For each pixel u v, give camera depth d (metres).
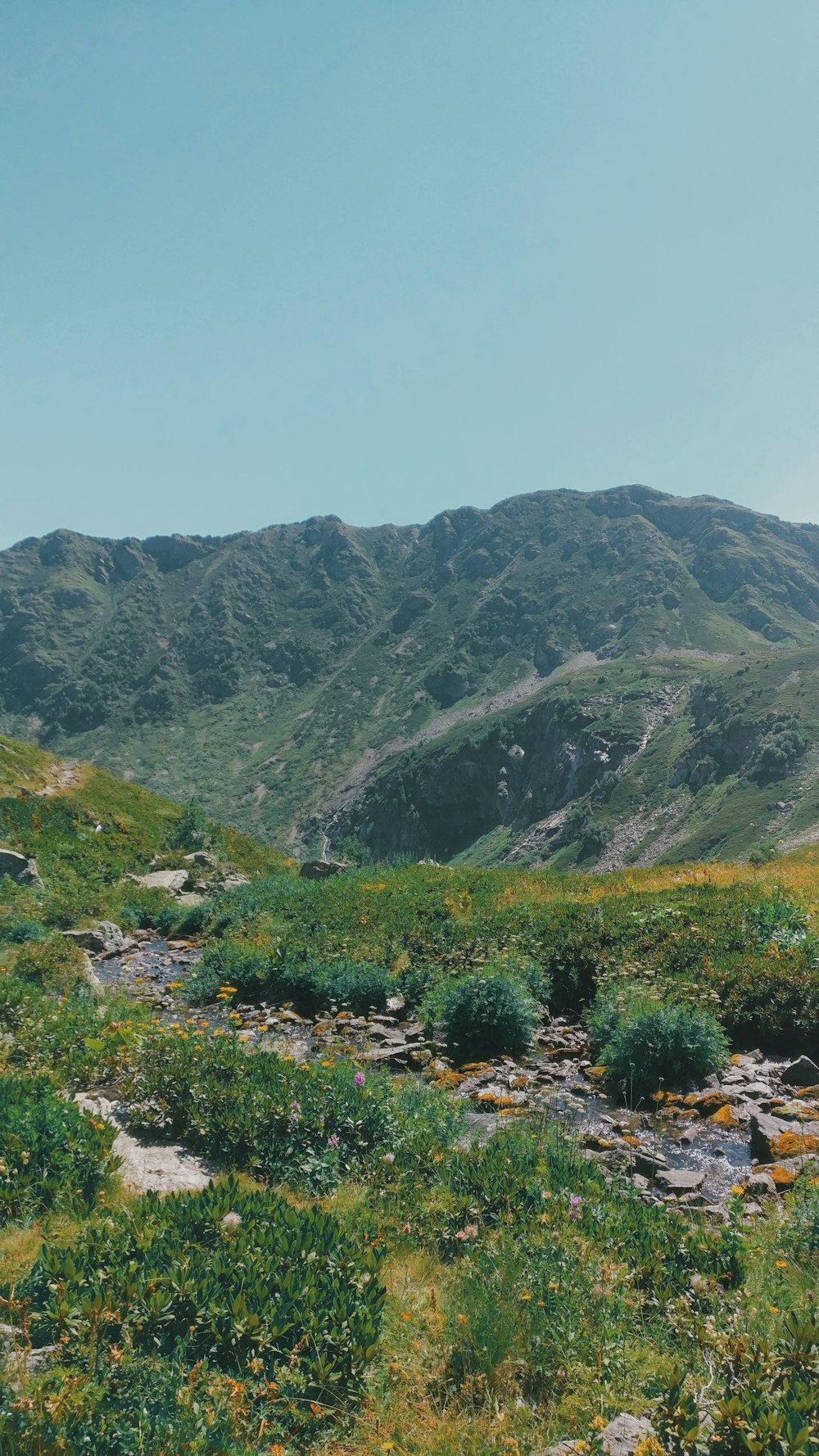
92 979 16.36
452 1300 5.25
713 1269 5.76
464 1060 12.47
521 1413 4.39
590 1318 5.12
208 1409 3.96
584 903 19.59
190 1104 8.03
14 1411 3.74
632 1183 7.52
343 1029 14.05
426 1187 7.16
